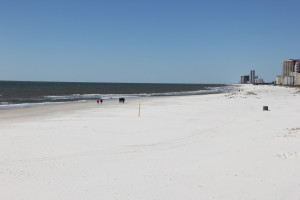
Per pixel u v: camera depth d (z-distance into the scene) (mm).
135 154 11805
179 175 8797
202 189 7637
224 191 7438
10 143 13992
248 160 9906
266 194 7105
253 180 8031
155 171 9281
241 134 15477
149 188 7836
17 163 10570
